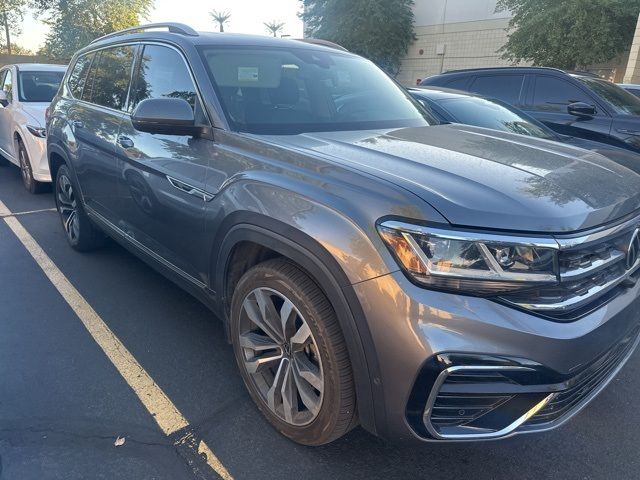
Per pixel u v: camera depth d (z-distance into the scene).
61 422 2.51
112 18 29.45
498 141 2.79
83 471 2.21
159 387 2.81
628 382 2.97
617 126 6.50
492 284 1.78
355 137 2.67
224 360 3.07
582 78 7.14
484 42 23.73
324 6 26.53
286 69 3.22
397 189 1.93
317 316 2.05
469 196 1.91
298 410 2.32
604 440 2.49
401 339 1.80
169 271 3.14
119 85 3.74
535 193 1.99
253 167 2.38
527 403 1.86
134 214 3.38
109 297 3.84
